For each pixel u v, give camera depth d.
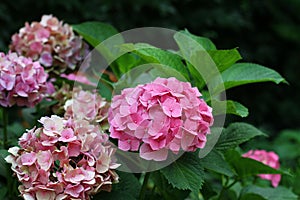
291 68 4.75
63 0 3.29
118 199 1.40
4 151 1.41
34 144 1.36
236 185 1.76
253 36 4.71
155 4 3.65
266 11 4.79
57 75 1.73
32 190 1.33
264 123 4.49
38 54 1.71
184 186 1.34
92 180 1.33
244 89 4.49
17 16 3.33
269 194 1.64
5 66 1.53
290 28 4.72
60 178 1.32
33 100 1.55
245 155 1.78
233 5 4.35
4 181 1.60
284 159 2.50
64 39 1.72
